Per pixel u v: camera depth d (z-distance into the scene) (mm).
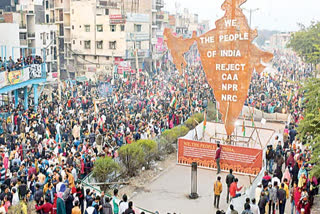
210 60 23953
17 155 18766
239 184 20719
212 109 34531
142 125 26688
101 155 20375
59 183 14688
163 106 33875
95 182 19297
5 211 13539
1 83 28766
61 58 72750
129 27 65000
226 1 22969
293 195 16391
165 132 26375
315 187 17406
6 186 14352
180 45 25266
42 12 75562
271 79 47969
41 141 22234
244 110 34812
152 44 72312
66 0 71750
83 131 25031
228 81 23594
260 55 22562
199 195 19375
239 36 22922
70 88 42562
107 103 34500
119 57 65125
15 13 52594
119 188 20156
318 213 16953
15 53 47406
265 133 27844
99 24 66688
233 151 22547
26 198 15500
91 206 13508
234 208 15648
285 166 21203
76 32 69875
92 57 68812
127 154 21609
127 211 13312
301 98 31141
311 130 17641
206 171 23031
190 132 26281
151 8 76000
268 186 16312
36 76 34719
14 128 26547
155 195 19375
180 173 22703
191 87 43156
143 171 22719
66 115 29047
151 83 47312
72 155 18859
